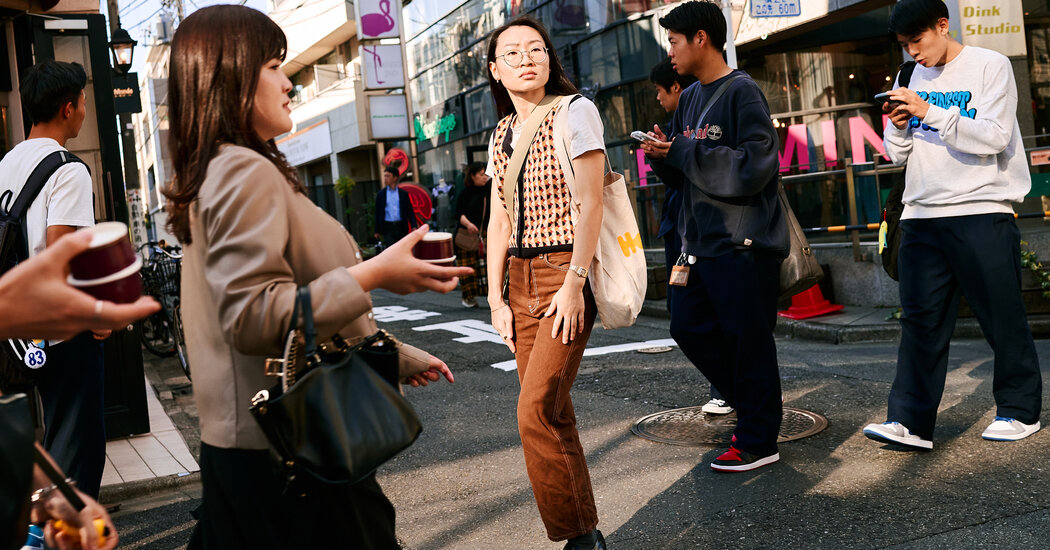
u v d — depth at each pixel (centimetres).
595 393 580
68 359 317
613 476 402
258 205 153
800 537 313
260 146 167
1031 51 1136
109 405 550
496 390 624
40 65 333
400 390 174
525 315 294
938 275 392
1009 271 389
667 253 445
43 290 111
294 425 149
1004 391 407
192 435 566
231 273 149
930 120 376
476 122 2239
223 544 167
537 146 286
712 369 423
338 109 3092
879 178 827
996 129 374
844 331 718
